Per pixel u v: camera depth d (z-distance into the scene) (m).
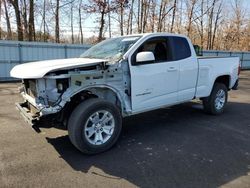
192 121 6.18
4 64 14.53
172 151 4.38
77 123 4.02
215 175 3.58
